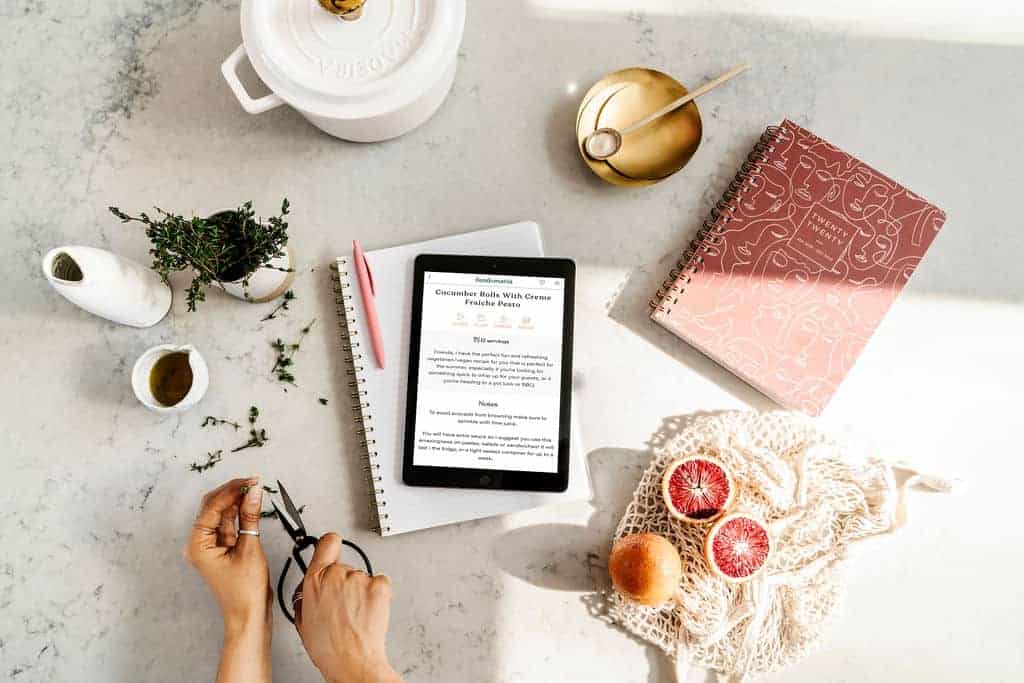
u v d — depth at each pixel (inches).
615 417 37.8
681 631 35.6
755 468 35.9
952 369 38.5
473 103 38.8
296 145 38.5
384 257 37.1
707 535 34.3
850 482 36.4
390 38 32.8
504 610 36.9
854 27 39.4
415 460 35.7
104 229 38.0
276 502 37.1
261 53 32.6
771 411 37.5
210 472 37.2
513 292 36.4
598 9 39.3
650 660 36.7
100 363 37.5
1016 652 37.2
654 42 39.3
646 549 32.8
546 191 38.7
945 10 39.6
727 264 37.2
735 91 39.3
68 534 36.8
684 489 34.9
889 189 37.7
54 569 36.6
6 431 37.1
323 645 34.1
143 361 34.4
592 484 37.4
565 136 38.9
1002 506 37.9
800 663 37.2
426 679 36.6
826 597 35.9
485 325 36.3
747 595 34.4
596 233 38.6
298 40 32.9
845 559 35.8
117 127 38.4
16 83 38.5
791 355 36.7
